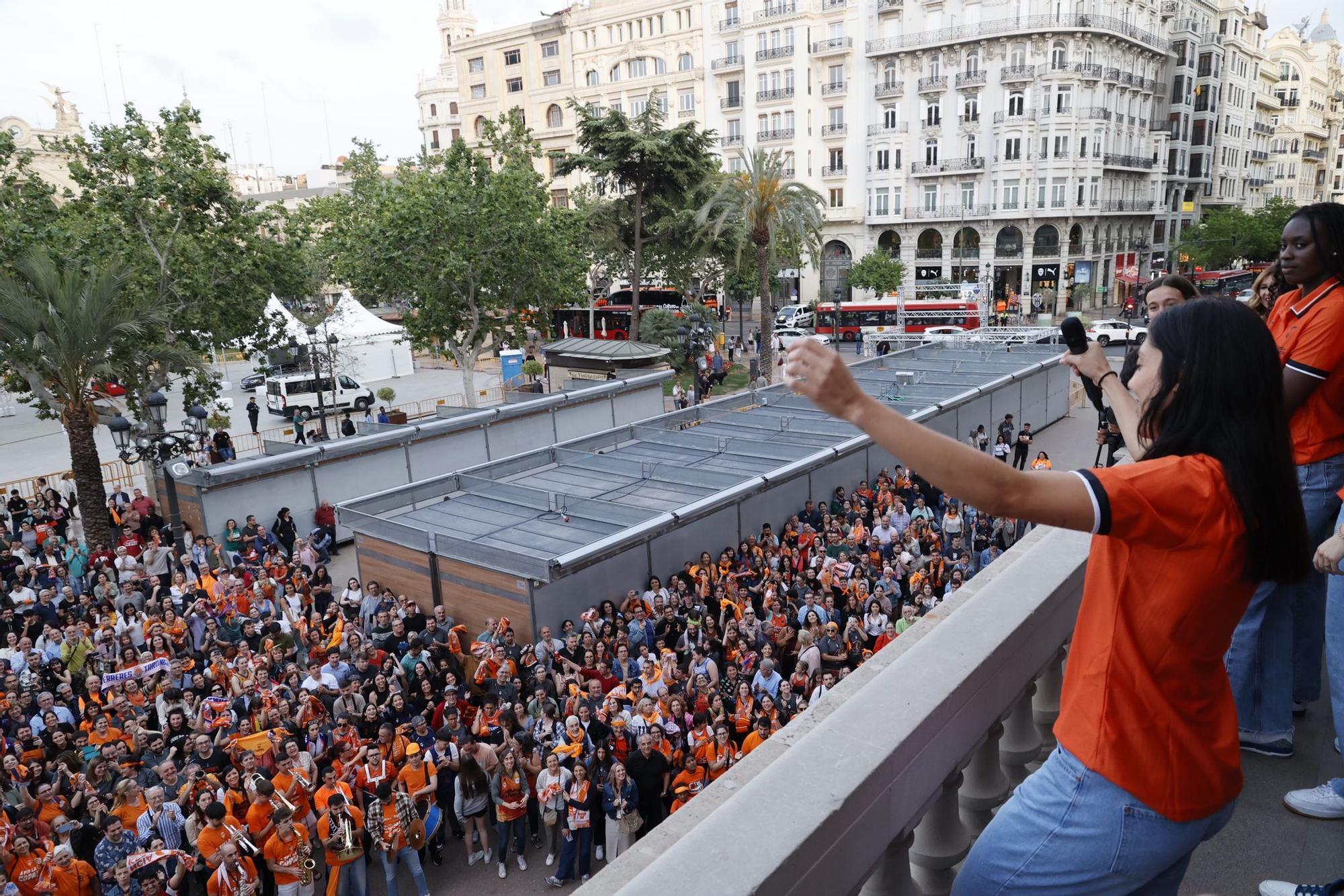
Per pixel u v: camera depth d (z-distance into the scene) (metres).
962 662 2.11
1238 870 2.46
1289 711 2.84
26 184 24.78
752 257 50.72
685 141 44.31
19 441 36.78
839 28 64.62
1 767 9.64
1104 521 1.29
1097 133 60.94
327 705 11.44
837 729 1.84
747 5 66.94
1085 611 1.57
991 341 38.22
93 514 19.70
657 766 9.78
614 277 56.31
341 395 40.16
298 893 8.93
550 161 77.81
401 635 13.41
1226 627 1.43
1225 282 58.22
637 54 72.31
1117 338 43.88
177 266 24.94
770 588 13.69
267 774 9.95
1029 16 57.97
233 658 12.48
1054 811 1.55
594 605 14.87
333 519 21.45
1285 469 1.39
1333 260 2.39
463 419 24.73
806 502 19.36
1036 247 62.47
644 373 32.34
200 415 20.00
